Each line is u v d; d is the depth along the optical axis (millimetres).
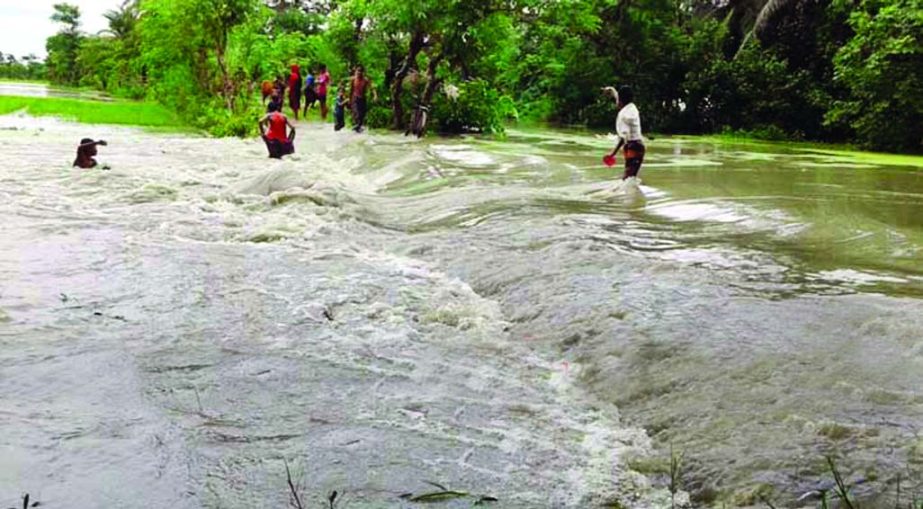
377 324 6105
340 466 3809
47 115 28297
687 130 33125
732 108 31266
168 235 9117
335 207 10672
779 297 6367
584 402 4793
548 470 3873
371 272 7680
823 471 3666
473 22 22891
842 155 21344
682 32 35781
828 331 5465
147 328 5805
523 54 37000
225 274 7422
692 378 4793
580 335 5664
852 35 29219
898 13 21828
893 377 4660
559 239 8414
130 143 20250
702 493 3666
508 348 5684
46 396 4504
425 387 4898
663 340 5332
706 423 4266
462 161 15859
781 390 4539
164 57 28547
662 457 3988
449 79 24625
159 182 12930
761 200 11281
